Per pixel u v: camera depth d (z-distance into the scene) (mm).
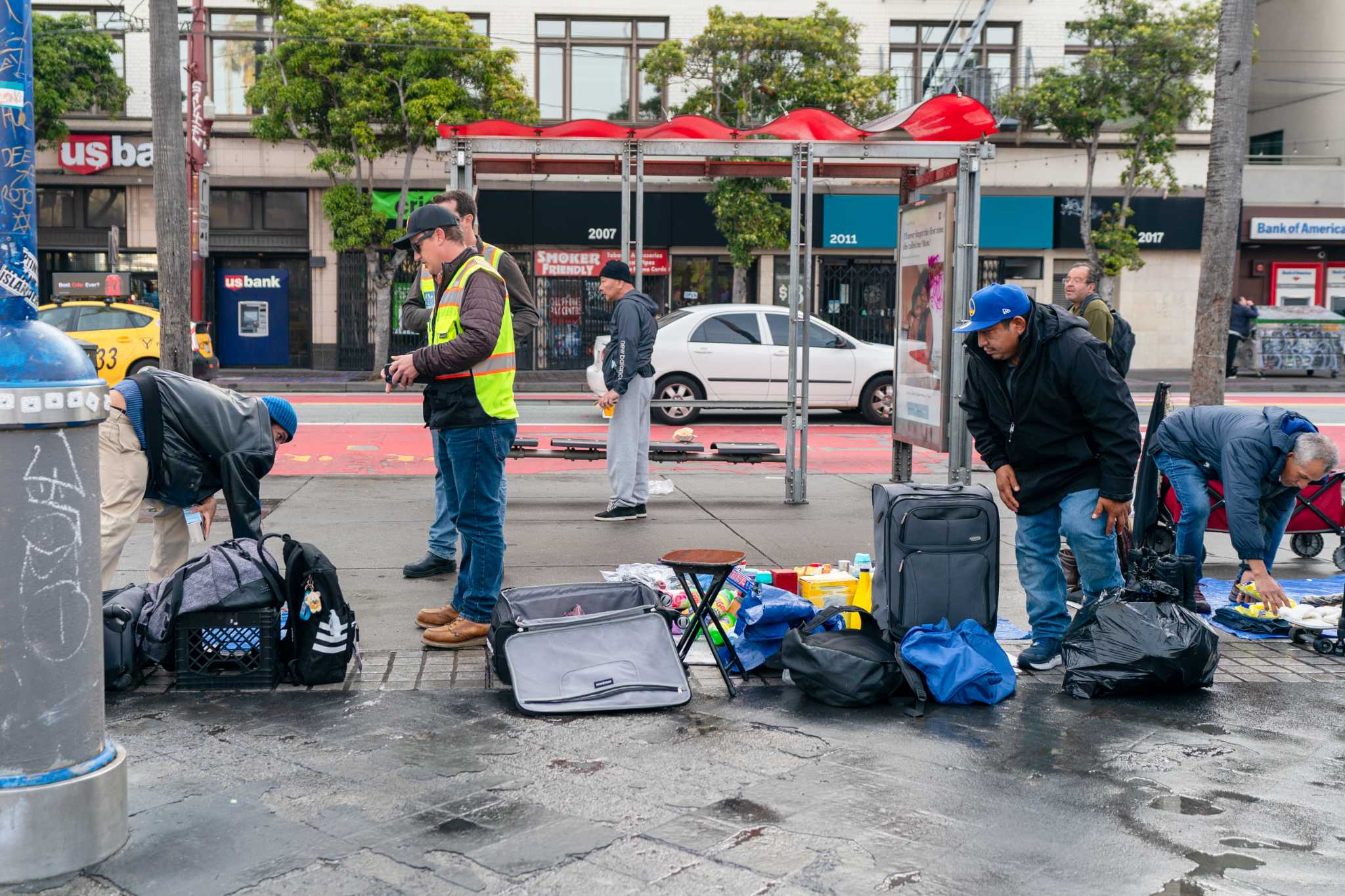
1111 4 25109
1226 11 9383
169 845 3324
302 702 4656
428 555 6809
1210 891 3135
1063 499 5211
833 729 4422
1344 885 3178
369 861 3240
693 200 26031
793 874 3186
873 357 16047
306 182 25766
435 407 5277
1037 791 3816
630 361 8453
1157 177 27172
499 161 9781
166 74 9148
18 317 3096
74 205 25812
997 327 5023
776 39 23922
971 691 4707
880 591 5043
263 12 25734
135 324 17438
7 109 3027
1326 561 7914
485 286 5176
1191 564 5898
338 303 26344
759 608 5172
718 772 3949
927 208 8797
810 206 9000
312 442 13094
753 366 15797
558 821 3525
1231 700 4828
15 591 3031
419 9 22906
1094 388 4969
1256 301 29172
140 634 4836
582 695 4586
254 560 4848
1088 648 4902
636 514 8766
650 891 3078
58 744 3125
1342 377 26938
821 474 11398
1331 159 30344
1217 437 6156
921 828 3510
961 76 26234
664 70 24406
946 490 5000
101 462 5086
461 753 4105
